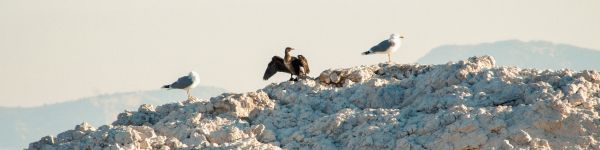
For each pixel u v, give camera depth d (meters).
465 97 39.91
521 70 41.91
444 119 37.75
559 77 40.38
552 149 36.44
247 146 37.19
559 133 36.88
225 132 39.31
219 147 37.38
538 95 39.03
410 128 37.81
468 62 42.16
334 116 39.41
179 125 40.44
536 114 37.19
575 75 40.50
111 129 40.19
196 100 44.19
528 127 36.97
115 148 38.00
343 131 38.91
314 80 46.41
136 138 39.09
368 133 38.03
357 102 42.06
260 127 39.72
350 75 45.69
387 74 46.00
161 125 40.50
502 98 39.59
